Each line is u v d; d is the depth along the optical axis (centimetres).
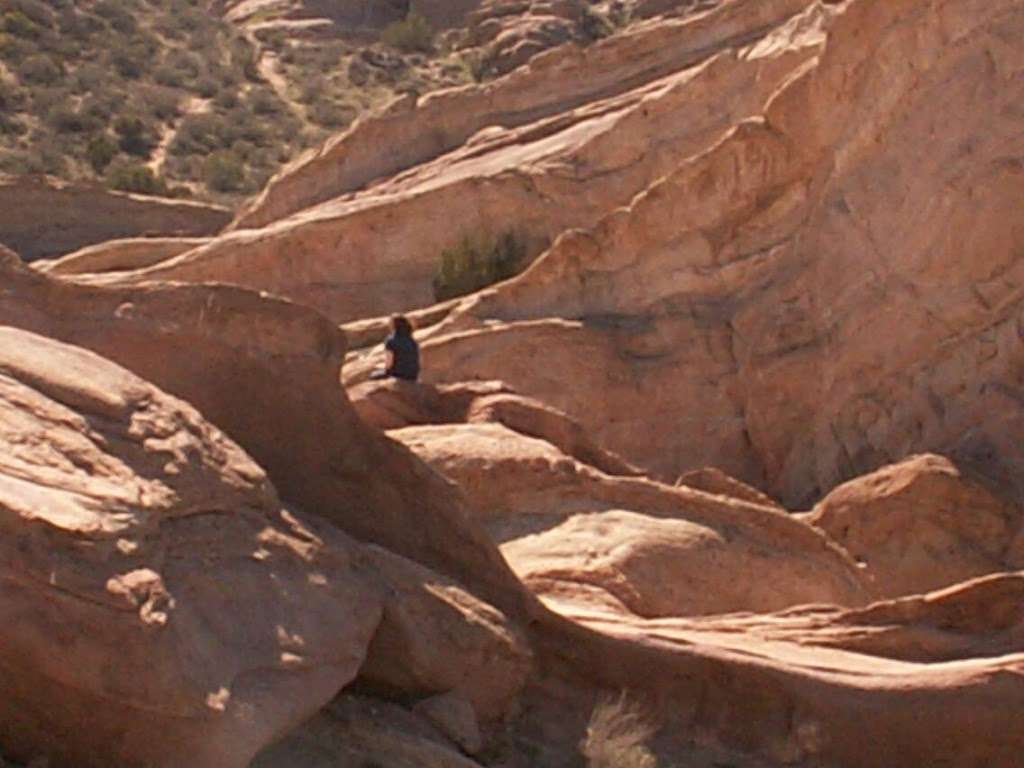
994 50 2827
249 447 1187
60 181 6200
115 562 830
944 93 2900
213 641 883
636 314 3366
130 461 907
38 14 8694
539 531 1775
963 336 2756
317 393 1193
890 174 2986
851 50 3117
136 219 6138
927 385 2792
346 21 9512
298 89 8594
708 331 3247
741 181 3306
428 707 1102
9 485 825
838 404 2956
